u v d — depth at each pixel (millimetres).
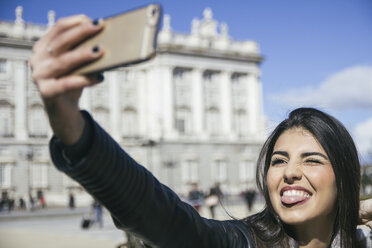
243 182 64875
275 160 2145
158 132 60438
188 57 64125
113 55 1065
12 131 55031
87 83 1092
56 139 1276
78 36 1076
